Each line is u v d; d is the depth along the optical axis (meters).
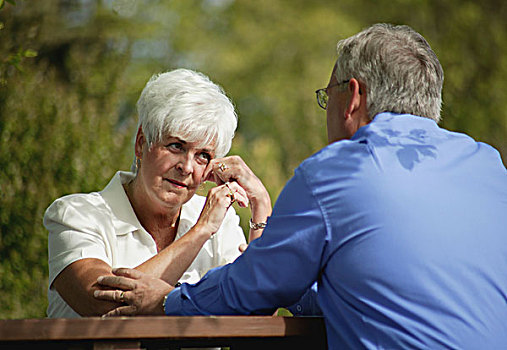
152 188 3.39
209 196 3.50
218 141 3.40
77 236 3.36
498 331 2.43
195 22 22.02
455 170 2.60
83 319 2.38
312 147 17.52
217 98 3.37
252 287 2.58
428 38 17.47
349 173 2.54
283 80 21.89
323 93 3.10
